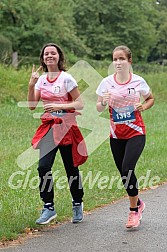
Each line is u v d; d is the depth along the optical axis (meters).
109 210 9.28
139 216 8.11
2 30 39.22
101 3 54.78
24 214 8.52
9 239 7.42
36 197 9.73
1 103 24.11
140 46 57.44
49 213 7.98
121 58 7.93
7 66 29.19
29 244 7.25
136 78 7.96
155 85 35.09
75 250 7.00
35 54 40.53
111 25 55.88
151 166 13.22
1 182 10.97
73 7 52.62
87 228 8.05
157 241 7.41
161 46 67.50
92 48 54.19
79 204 8.36
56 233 7.79
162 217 8.75
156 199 10.21
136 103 7.88
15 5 38.91
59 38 42.22
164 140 17.80
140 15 57.00
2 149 14.79
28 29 40.00
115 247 7.14
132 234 7.73
